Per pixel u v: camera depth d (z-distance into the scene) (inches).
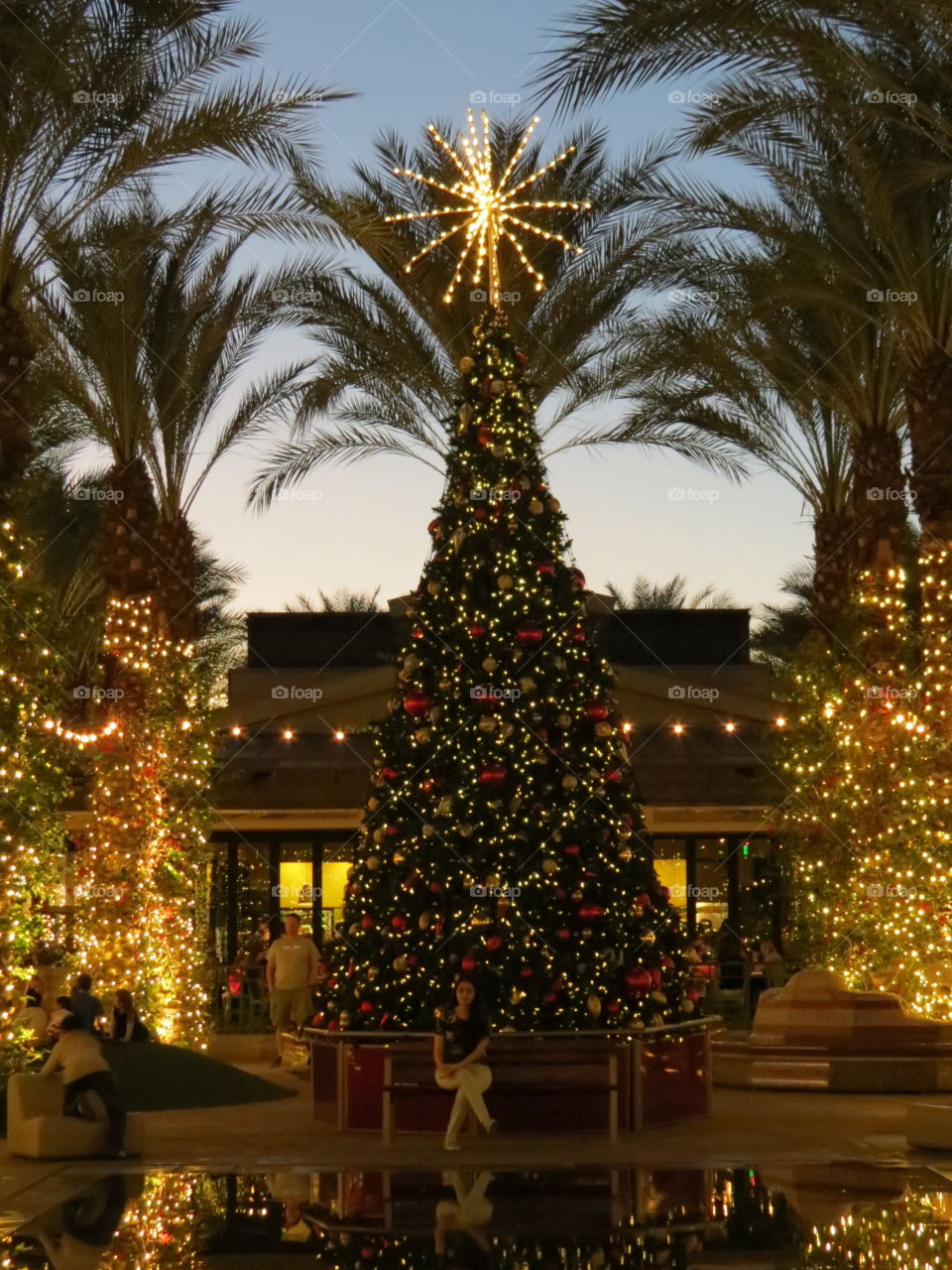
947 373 725.3
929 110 654.5
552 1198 403.5
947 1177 433.4
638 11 582.9
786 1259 319.6
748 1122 565.6
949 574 726.5
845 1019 701.9
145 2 674.2
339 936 579.5
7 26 633.6
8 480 666.2
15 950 663.8
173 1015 869.8
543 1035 511.2
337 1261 324.8
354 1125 546.3
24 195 674.8
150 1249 339.0
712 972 1055.0
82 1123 484.7
